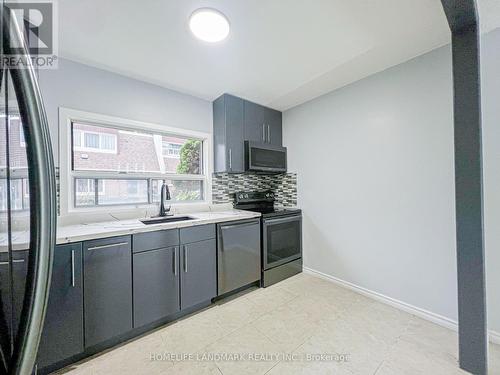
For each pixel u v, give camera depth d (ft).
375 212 7.17
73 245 4.57
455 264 5.60
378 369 4.48
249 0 4.23
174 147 8.43
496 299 4.98
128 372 4.49
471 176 4.31
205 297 6.70
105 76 6.72
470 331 4.34
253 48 5.73
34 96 1.86
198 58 6.15
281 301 7.17
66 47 5.59
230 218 7.36
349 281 7.92
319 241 8.93
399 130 6.57
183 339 5.43
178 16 4.59
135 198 7.51
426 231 6.07
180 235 6.20
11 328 1.94
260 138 9.61
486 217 5.09
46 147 1.94
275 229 8.64
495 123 4.99
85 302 4.71
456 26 4.38
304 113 9.48
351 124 7.78
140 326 5.48
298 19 4.74
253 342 5.30
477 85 4.22
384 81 6.87
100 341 4.90
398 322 5.98
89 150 6.64
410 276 6.39
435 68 5.87
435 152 5.90
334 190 8.37
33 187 1.87
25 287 1.90
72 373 4.45
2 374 1.85
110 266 5.03
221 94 8.61
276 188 10.98
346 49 5.83
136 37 5.23
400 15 4.66
